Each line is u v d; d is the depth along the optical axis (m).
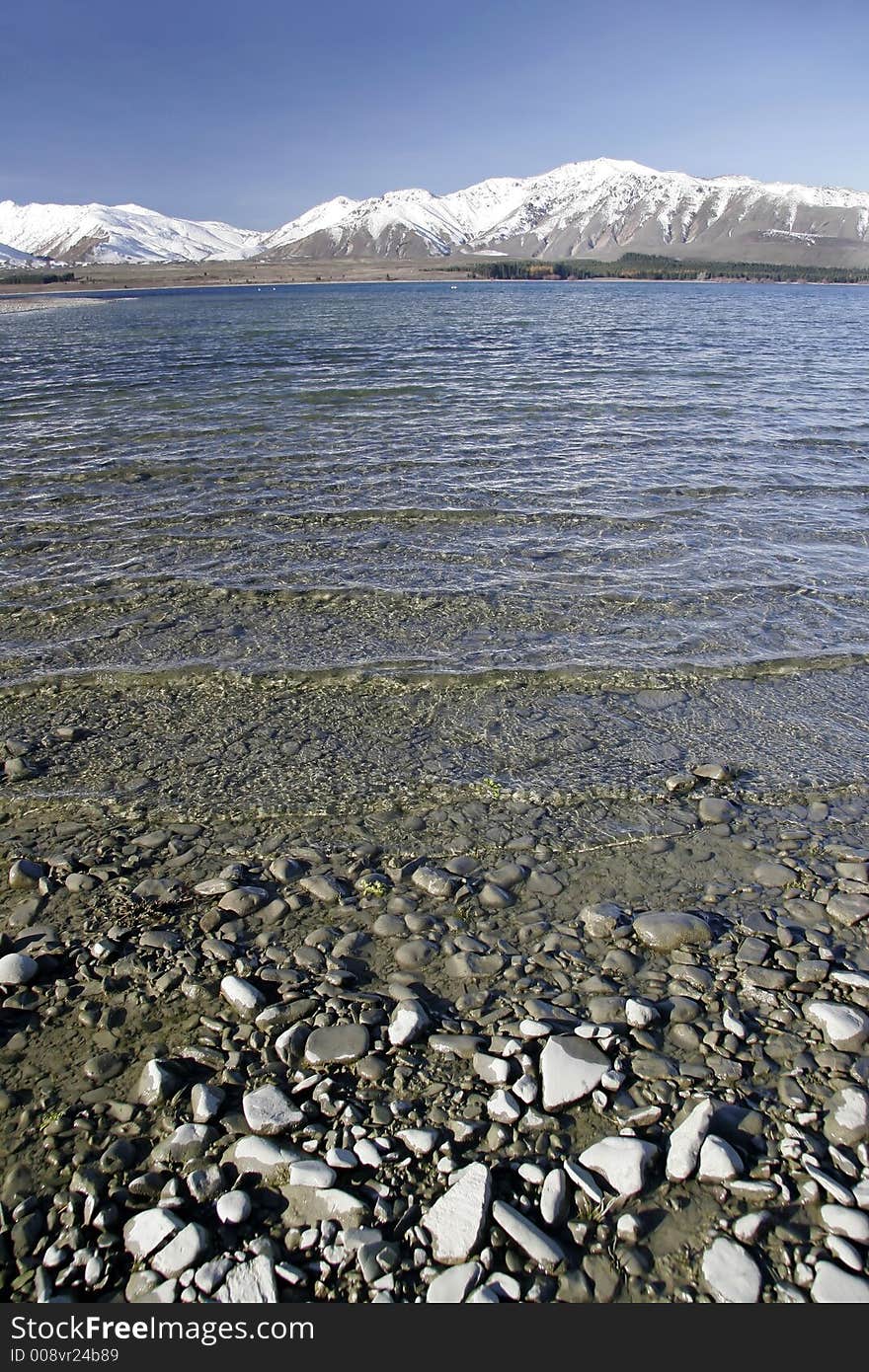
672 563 11.99
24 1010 4.57
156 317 78.75
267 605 10.54
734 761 7.21
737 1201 3.53
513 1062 4.19
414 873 5.76
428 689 8.45
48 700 8.22
